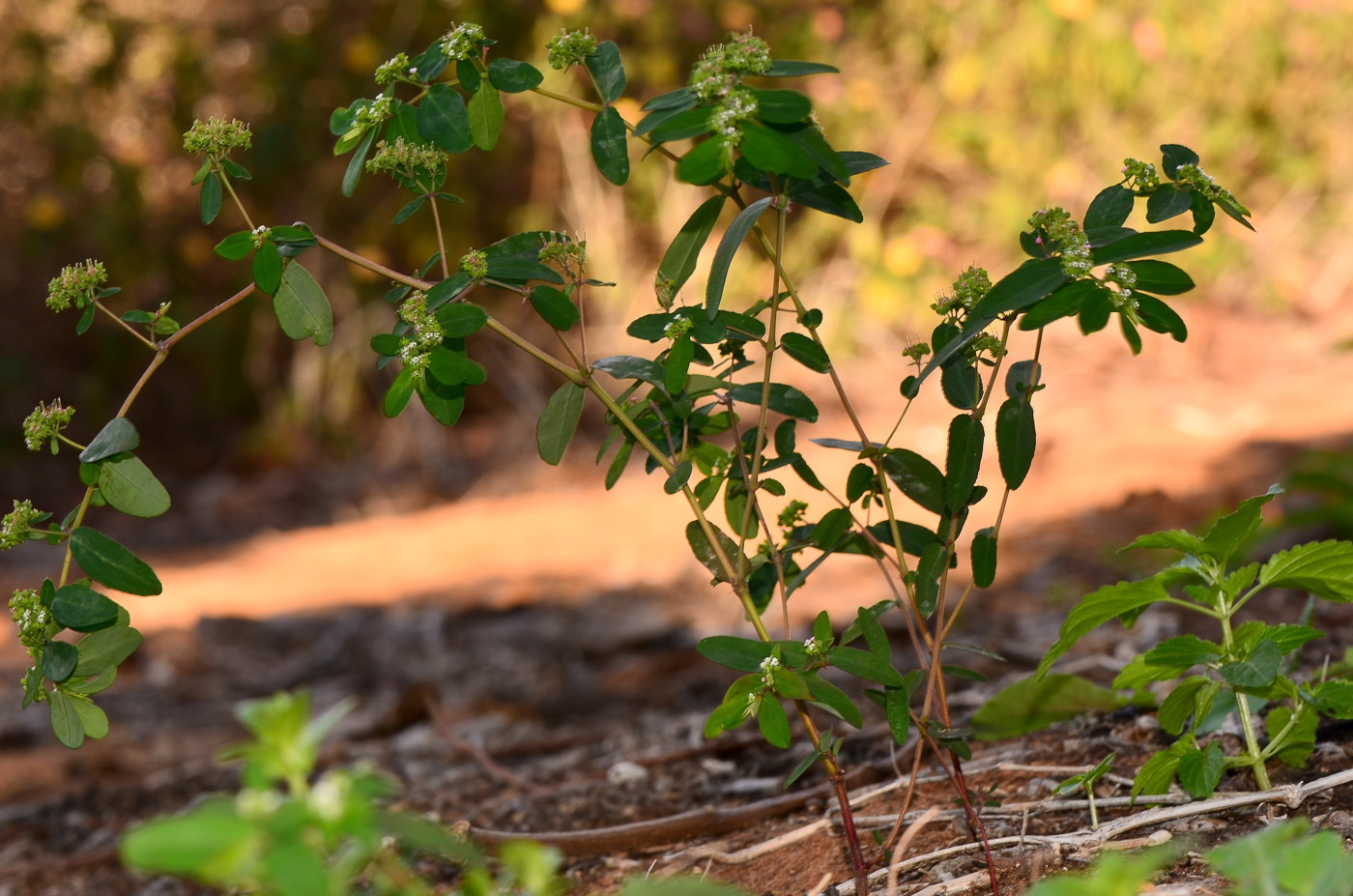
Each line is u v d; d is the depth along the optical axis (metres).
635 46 8.27
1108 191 1.53
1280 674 1.62
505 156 8.13
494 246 1.55
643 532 5.87
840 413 7.04
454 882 2.02
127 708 4.08
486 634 4.55
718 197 1.54
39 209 7.81
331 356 7.93
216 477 7.77
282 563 6.09
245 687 4.27
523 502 6.87
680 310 1.50
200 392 8.17
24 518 1.42
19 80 7.97
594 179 8.05
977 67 8.33
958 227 8.48
